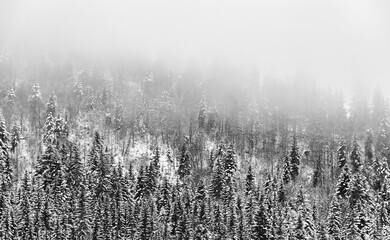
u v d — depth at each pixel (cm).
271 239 9006
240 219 9406
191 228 9381
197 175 11806
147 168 10900
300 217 9212
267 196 10344
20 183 10319
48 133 11994
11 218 8706
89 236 8981
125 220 9288
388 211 9925
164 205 10188
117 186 10244
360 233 9356
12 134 11550
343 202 10406
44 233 8862
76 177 10281
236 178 11556
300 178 11956
